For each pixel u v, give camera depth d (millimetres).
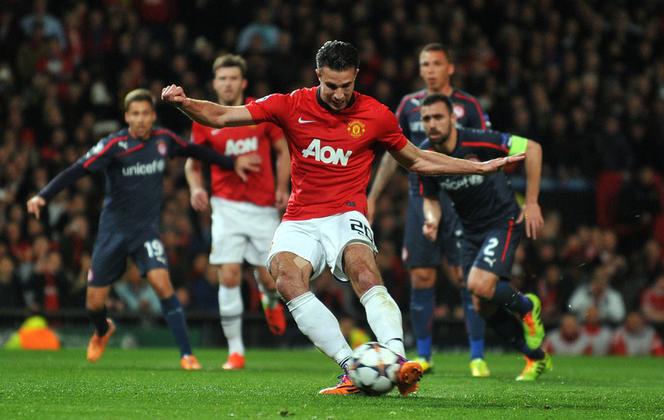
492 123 63531
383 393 19453
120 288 50688
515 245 28281
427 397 20641
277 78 63469
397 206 58031
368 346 19391
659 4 77875
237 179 33938
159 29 66750
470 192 28062
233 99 33125
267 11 68188
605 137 63938
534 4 73750
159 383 24000
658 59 74625
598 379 29844
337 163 21141
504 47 70500
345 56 20281
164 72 62656
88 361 34844
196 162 34312
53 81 62188
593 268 55188
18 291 50250
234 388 22547
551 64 71188
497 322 28797
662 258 60719
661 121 67312
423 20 69562
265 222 34250
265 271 34406
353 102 21156
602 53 73562
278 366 34344
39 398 19469
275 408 17719
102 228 31375
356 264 20375
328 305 51938
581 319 53531
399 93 64500
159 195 31578
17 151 57375
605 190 62594
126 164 30797
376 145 21547
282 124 21109
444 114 27000
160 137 31422
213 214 34281
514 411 18156
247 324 52250
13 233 52562
